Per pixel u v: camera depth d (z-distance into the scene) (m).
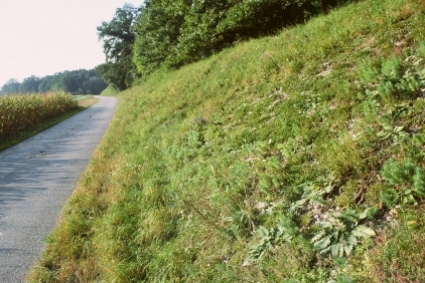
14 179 10.42
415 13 6.68
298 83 7.39
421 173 3.65
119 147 12.21
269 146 6.08
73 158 12.53
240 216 4.87
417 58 5.36
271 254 4.11
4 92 24.17
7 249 6.07
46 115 28.56
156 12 29.33
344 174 4.50
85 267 5.20
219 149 7.24
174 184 7.12
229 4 17.69
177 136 9.51
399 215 3.55
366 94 5.48
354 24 8.04
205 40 19.91
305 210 4.47
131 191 7.55
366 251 3.44
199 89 12.83
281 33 12.41
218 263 4.46
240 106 8.51
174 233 5.55
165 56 30.16
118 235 5.77
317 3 14.51
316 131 5.57
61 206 7.82
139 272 4.84
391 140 4.46
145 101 19.33
